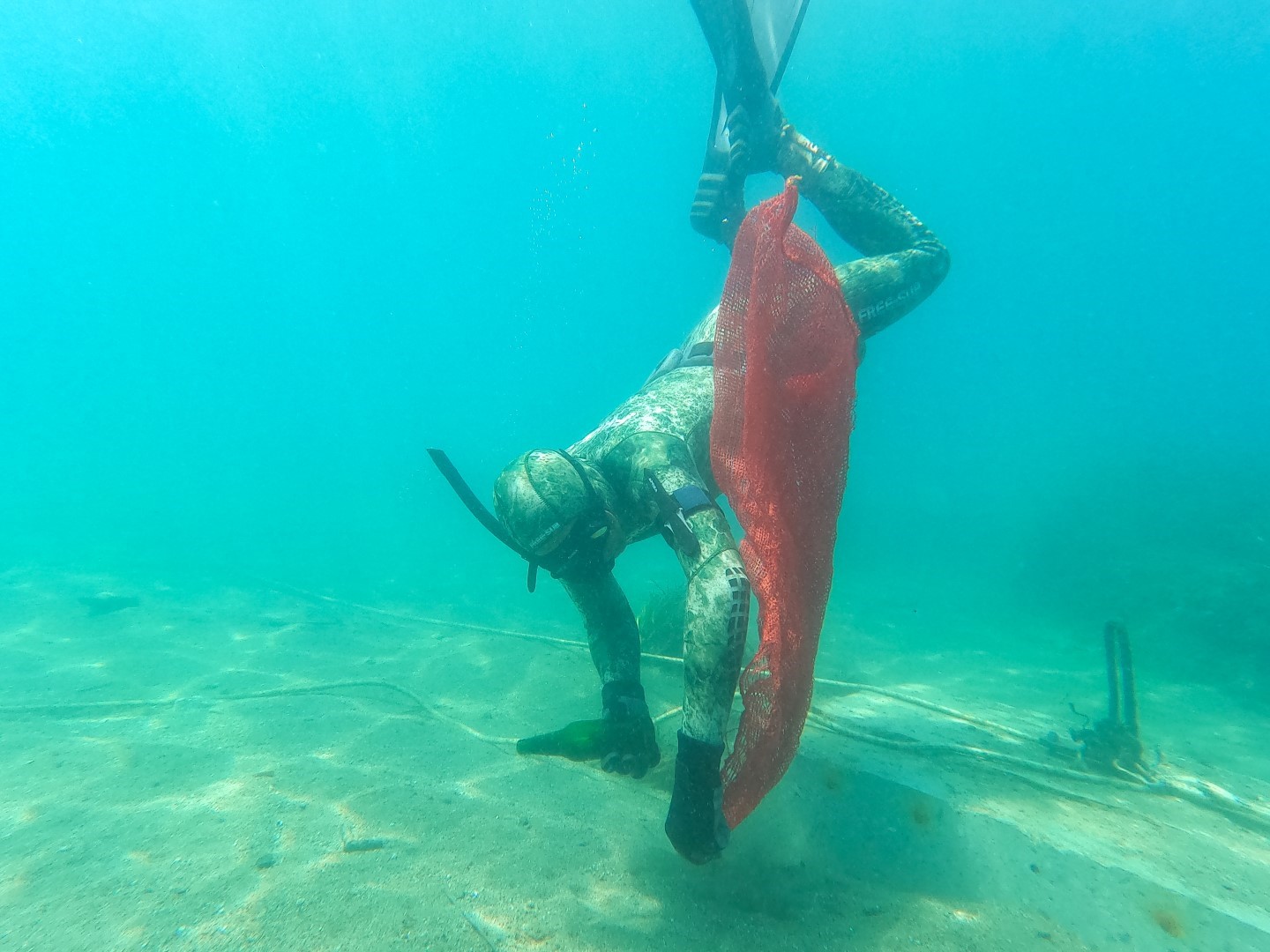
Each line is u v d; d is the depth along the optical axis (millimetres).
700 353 3348
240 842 2354
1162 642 8688
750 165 4168
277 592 8641
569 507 2402
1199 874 2436
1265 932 2082
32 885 2094
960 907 2186
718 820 1850
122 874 2141
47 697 4395
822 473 2035
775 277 1949
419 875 2152
